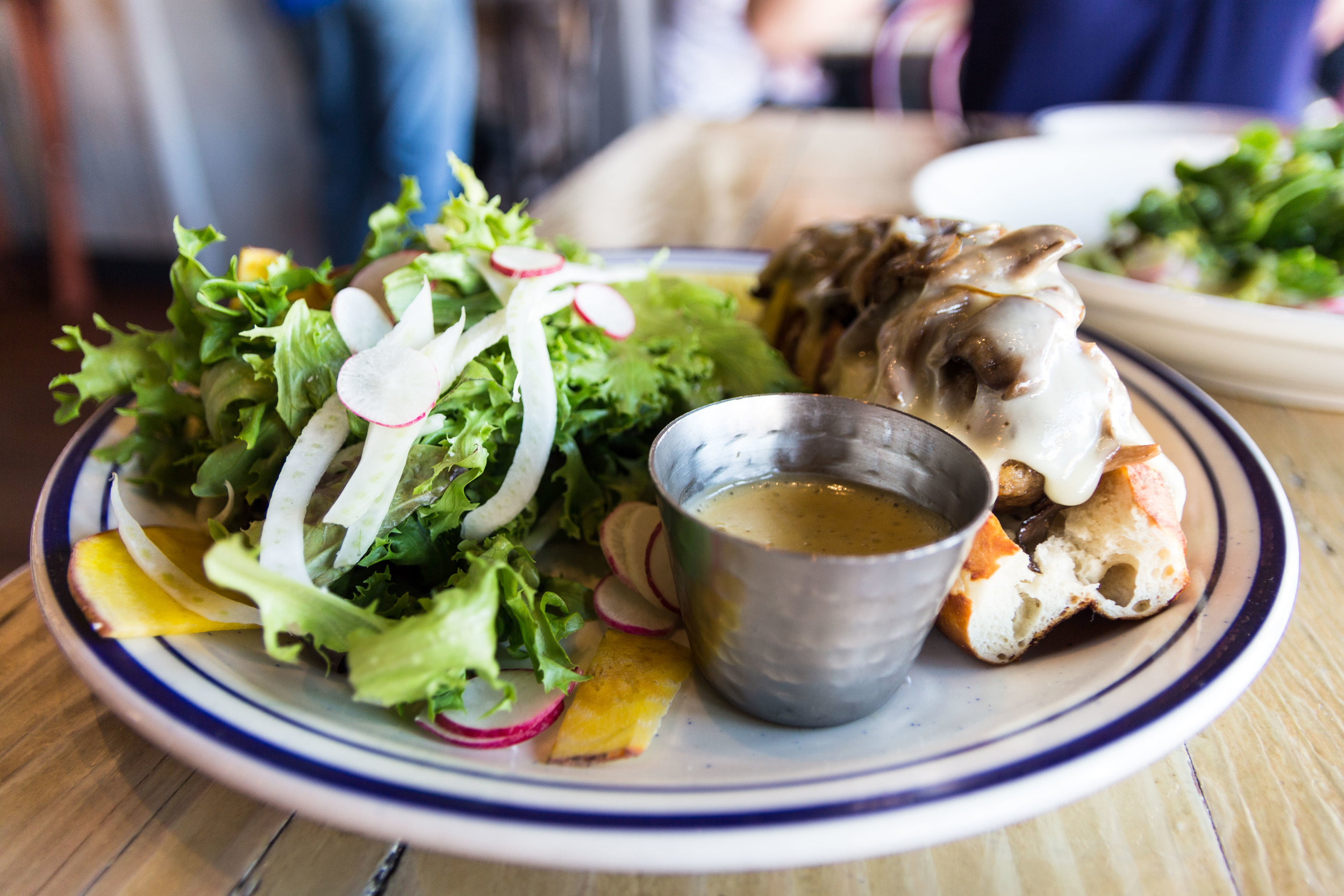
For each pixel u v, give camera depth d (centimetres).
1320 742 21
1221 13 75
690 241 49
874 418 25
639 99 134
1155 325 34
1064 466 24
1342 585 26
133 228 112
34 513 25
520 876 19
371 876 19
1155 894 18
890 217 33
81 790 20
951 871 19
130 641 20
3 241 107
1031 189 50
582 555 28
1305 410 35
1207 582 24
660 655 23
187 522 27
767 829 17
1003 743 19
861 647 20
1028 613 24
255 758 18
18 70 104
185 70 106
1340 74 88
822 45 110
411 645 20
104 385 27
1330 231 42
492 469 27
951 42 96
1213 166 44
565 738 21
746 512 24
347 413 24
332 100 91
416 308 25
